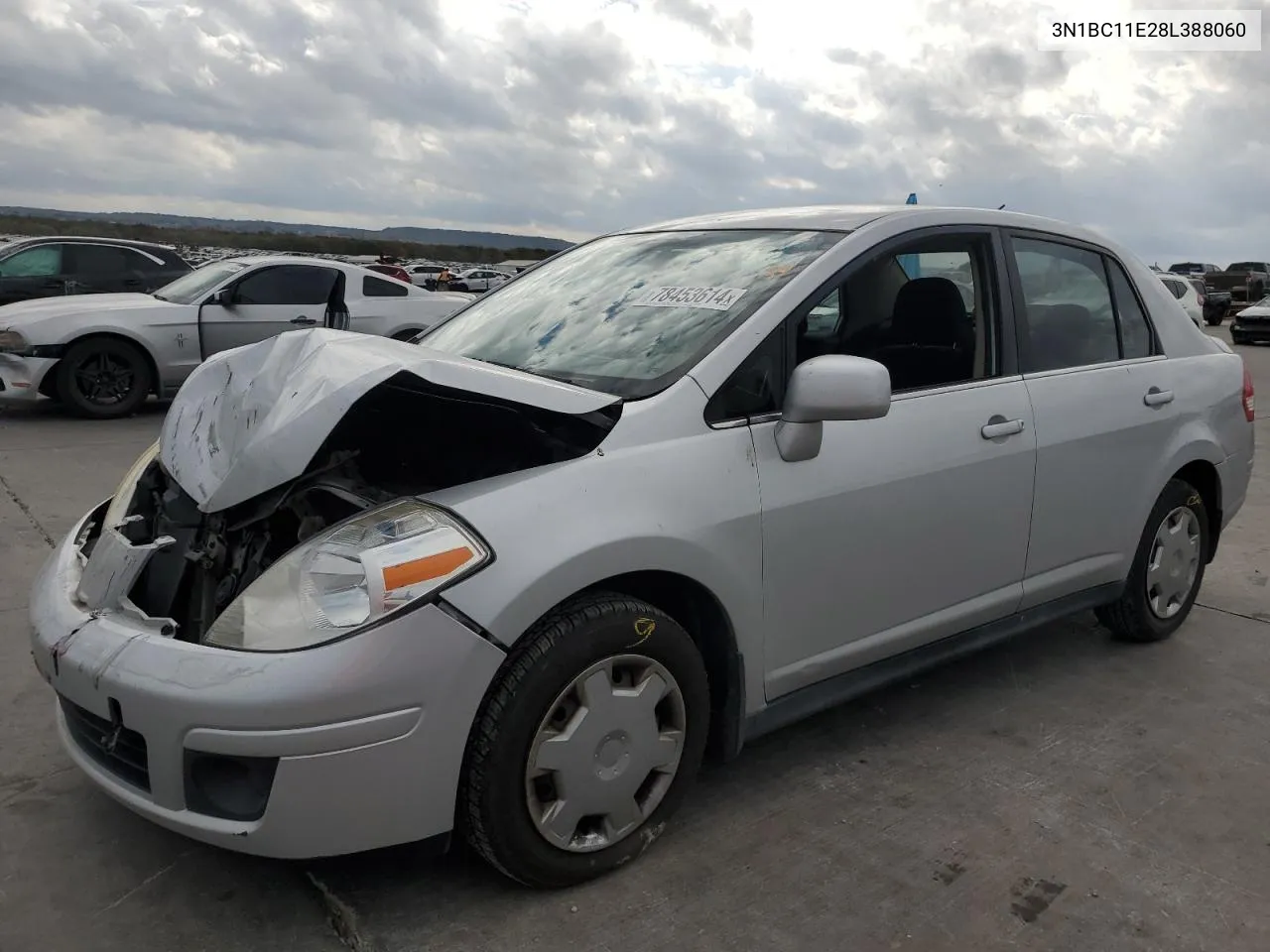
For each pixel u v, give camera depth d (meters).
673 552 2.38
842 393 2.47
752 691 2.66
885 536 2.87
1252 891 2.49
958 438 3.04
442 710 2.09
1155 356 3.88
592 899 2.38
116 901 2.37
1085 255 3.70
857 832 2.70
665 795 2.51
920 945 2.26
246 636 2.10
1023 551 3.32
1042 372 3.40
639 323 2.91
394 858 2.52
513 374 2.44
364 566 2.06
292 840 2.06
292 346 2.66
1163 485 3.81
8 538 5.28
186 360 9.55
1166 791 2.95
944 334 3.14
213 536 2.53
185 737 2.05
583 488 2.30
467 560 2.11
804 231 3.12
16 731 3.19
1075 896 2.44
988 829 2.73
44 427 8.85
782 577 2.65
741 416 2.63
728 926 2.30
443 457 2.70
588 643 2.27
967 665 3.89
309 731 2.00
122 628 2.25
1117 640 4.16
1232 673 3.86
